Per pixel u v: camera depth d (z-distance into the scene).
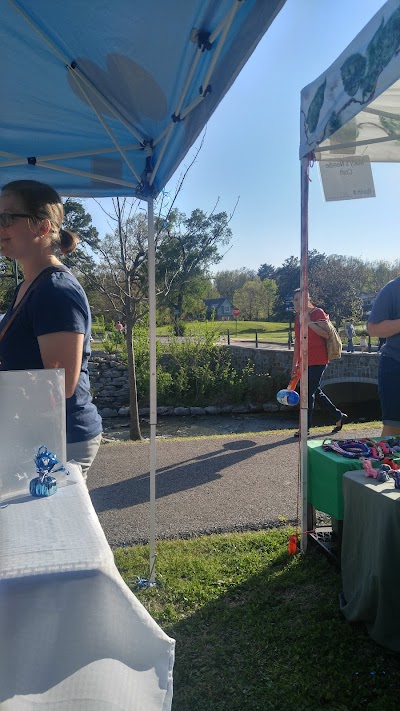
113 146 3.29
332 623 2.70
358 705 2.14
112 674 1.09
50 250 1.95
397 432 3.76
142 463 6.07
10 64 2.43
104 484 5.27
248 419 17.16
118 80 2.53
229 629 2.70
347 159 3.45
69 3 1.99
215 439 7.30
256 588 3.09
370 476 2.75
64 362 1.78
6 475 1.42
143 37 2.19
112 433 15.42
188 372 18.67
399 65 2.07
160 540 3.85
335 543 3.45
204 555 3.55
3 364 1.93
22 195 1.83
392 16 2.09
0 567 1.05
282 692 2.23
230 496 4.77
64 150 3.34
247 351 19.92
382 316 3.63
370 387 18.50
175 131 2.71
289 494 4.77
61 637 1.07
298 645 2.54
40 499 1.39
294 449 6.50
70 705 1.05
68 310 1.79
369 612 2.53
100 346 20.20
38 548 1.12
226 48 1.94
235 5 1.69
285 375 18.64
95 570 1.08
